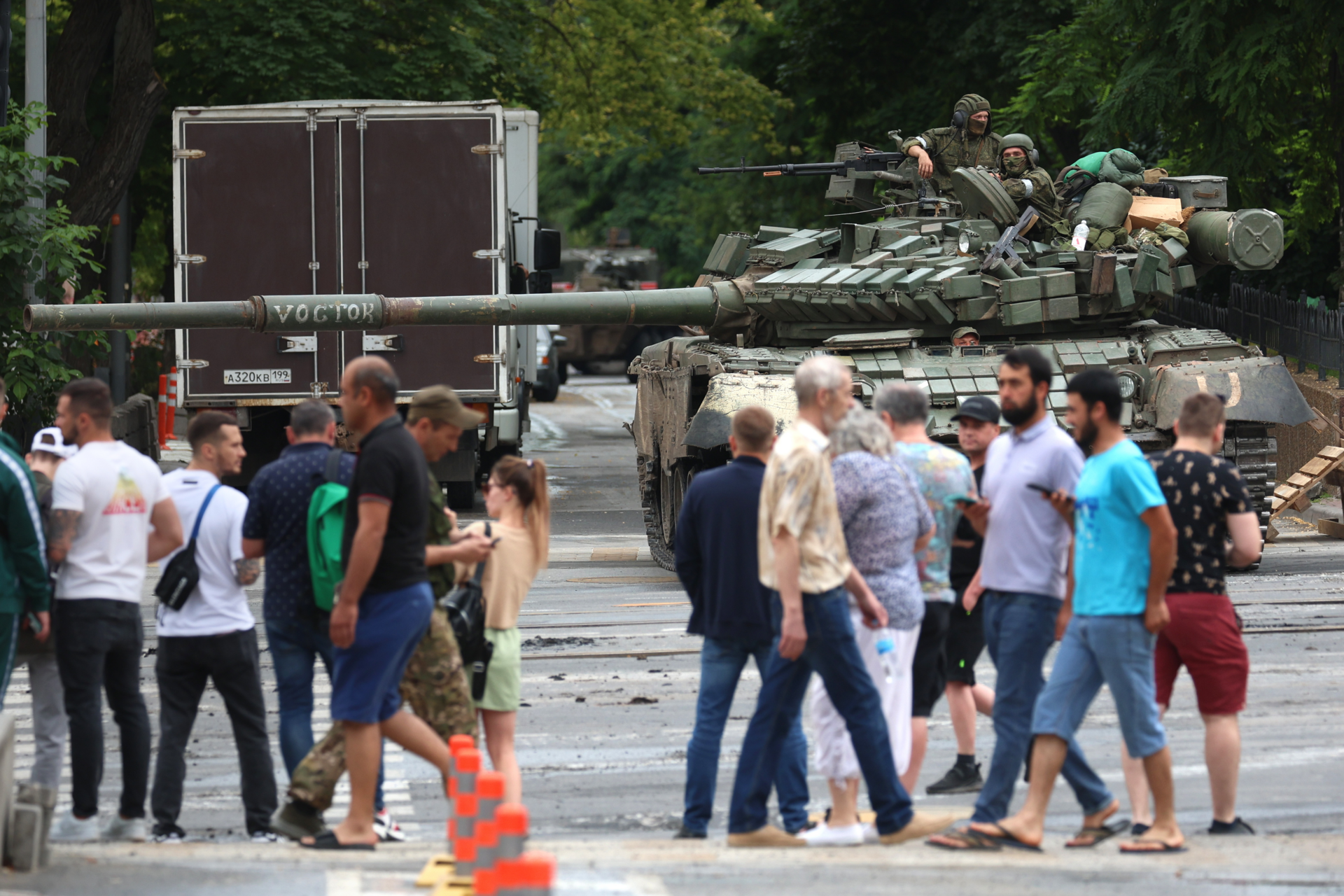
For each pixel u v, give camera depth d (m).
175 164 69.38
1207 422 26.88
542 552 28.14
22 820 22.78
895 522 26.17
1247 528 26.16
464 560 26.08
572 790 30.86
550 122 135.88
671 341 65.44
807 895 21.31
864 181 65.19
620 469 102.25
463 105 69.75
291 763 27.97
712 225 153.25
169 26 90.62
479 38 100.19
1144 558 24.62
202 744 35.16
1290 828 26.95
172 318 51.66
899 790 25.56
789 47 118.56
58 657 27.14
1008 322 55.41
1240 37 78.06
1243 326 95.25
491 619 27.61
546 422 135.38
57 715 27.91
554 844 25.67
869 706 25.19
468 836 21.00
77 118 88.88
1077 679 25.05
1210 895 21.95
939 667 29.78
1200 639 26.16
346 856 24.69
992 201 58.25
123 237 99.31
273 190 69.69
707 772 26.69
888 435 26.47
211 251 69.69
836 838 25.88
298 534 27.86
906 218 62.53
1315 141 90.75
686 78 130.62
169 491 28.02
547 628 47.94
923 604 27.02
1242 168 83.44
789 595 24.58
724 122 148.25
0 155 67.69
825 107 120.06
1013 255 56.47
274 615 28.02
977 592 29.12
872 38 114.31
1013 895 21.52
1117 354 56.69
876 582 26.12
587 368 190.50
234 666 27.59
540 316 55.84
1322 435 80.00
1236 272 111.00
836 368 26.23
